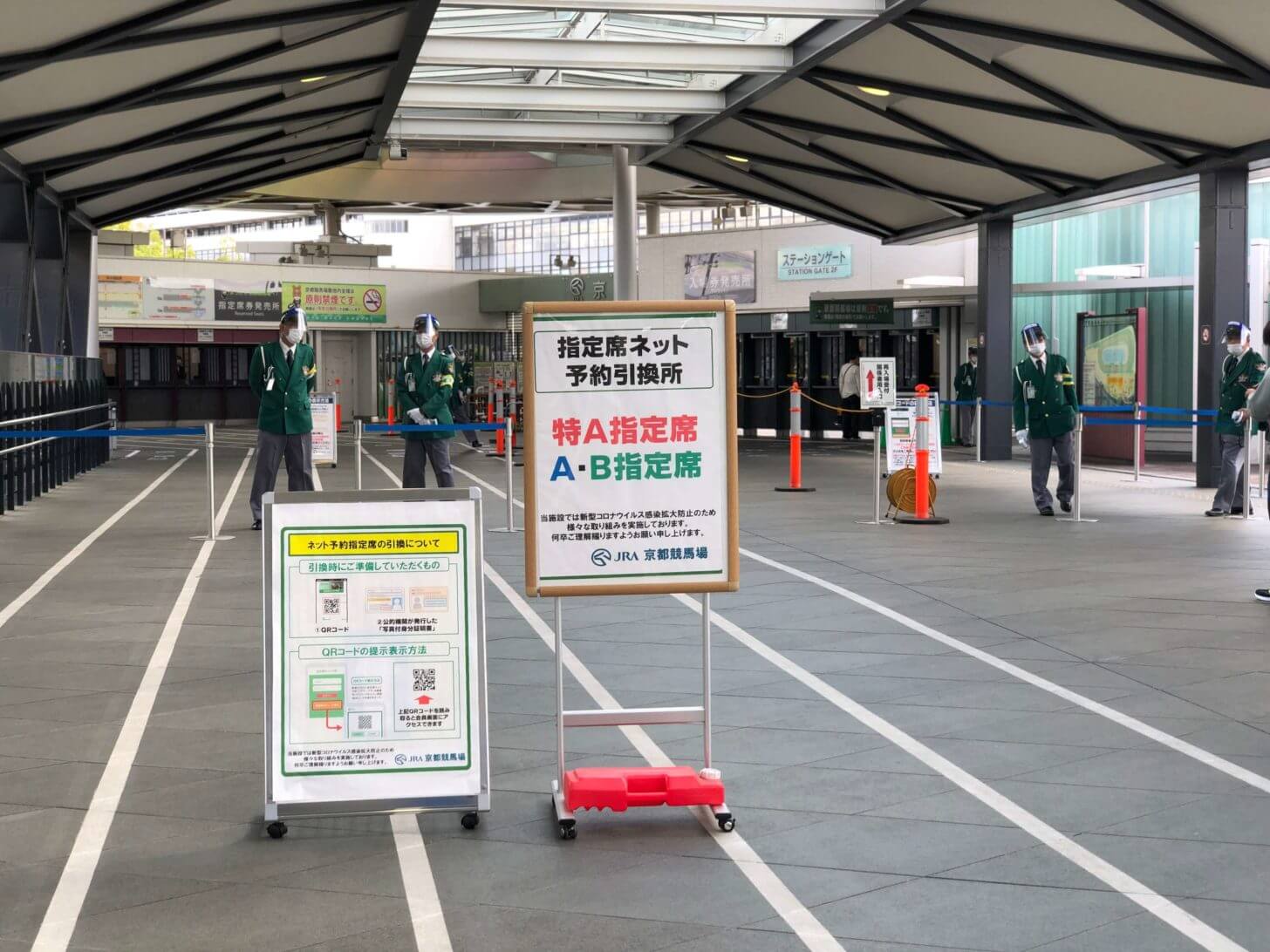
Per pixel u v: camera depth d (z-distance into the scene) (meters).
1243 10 12.58
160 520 15.30
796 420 18.69
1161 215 26.58
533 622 8.88
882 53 16.77
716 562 5.24
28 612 9.34
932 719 6.41
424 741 5.06
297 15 13.25
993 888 4.34
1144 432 23.39
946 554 12.03
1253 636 8.33
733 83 20.62
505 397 37.69
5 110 14.87
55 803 5.25
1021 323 28.55
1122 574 10.84
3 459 16.19
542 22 17.48
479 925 4.09
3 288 18.81
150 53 13.85
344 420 44.19
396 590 5.08
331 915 4.17
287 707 5.00
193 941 3.97
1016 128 18.83
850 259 33.19
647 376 5.20
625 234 29.52
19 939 3.99
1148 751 5.86
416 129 23.33
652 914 4.16
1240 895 4.26
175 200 26.05
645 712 5.27
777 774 5.59
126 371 40.97
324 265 43.44
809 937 3.98
